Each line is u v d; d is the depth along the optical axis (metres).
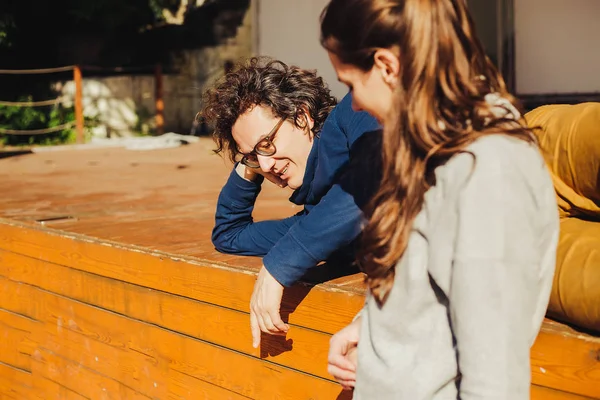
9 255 3.20
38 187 4.86
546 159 1.71
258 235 2.21
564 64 7.34
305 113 1.88
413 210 1.13
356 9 1.13
